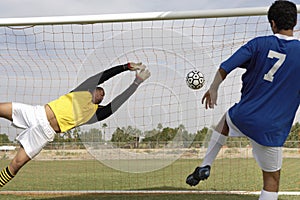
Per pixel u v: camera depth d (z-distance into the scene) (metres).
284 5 3.77
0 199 5.91
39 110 4.56
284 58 3.65
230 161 12.19
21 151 4.48
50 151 14.39
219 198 5.73
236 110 3.84
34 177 9.51
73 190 6.95
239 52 3.70
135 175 9.36
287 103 3.72
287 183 8.06
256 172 10.30
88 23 5.61
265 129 3.71
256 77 3.73
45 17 5.62
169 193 6.20
